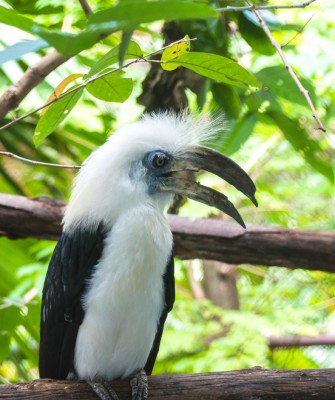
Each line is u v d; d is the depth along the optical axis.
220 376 6.29
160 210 6.79
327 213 14.17
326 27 11.68
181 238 8.45
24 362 10.56
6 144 9.46
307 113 10.34
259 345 11.70
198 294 14.08
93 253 6.48
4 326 8.58
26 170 10.24
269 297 14.05
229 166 6.72
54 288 6.66
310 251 8.44
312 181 14.08
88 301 6.46
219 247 8.48
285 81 7.91
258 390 6.21
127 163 6.64
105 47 9.66
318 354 13.04
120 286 6.39
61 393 6.20
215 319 13.05
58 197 10.62
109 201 6.52
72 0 8.88
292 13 11.77
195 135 7.05
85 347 6.52
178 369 11.43
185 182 6.74
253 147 13.42
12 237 8.50
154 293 6.52
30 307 8.55
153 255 6.46
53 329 6.68
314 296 14.10
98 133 10.23
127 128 6.86
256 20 7.67
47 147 10.08
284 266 8.62
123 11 3.51
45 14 9.19
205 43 7.73
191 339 11.75
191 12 3.50
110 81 5.73
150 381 6.31
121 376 6.68
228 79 5.64
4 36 7.38
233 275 14.09
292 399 6.23
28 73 6.54
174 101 7.85
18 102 6.57
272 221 14.12
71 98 5.74
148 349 6.64
